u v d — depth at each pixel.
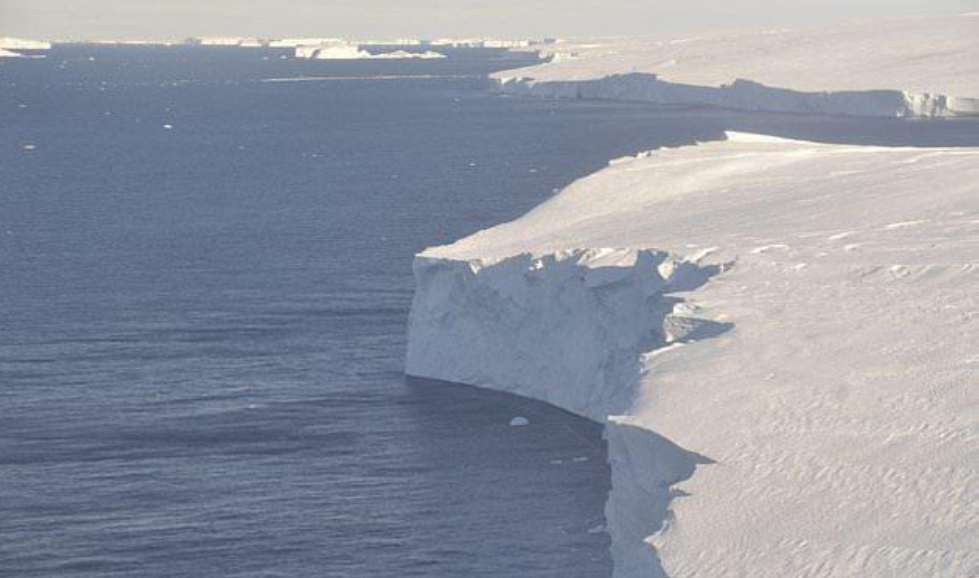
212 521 77.88
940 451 56.97
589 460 85.00
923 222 97.94
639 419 62.97
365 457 87.38
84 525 77.56
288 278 146.75
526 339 97.75
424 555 72.75
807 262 87.25
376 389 101.81
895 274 82.69
